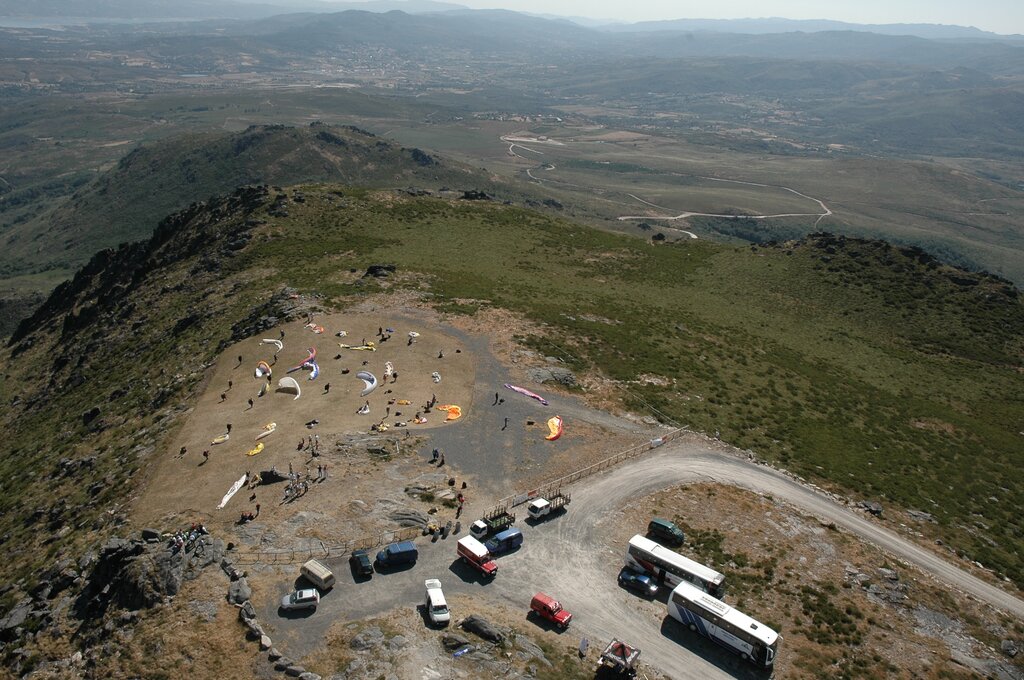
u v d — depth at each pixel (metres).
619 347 104.38
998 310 144.88
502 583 55.25
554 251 159.25
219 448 71.00
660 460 76.12
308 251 139.25
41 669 48.66
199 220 172.62
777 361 112.75
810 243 176.25
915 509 75.69
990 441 97.81
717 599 53.12
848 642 53.50
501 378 89.00
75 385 120.25
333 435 72.88
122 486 68.75
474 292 120.19
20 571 61.72
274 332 99.25
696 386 95.81
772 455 81.50
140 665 46.06
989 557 69.19
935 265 160.50
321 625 48.78
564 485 69.12
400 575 54.41
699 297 142.62
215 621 48.69
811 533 66.62
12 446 105.62
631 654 47.28
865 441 90.69
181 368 98.81
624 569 57.91
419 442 73.12
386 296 113.62
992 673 53.56
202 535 56.81
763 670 49.28
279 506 60.97
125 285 163.25
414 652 46.62
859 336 134.25
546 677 45.81
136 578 51.97
